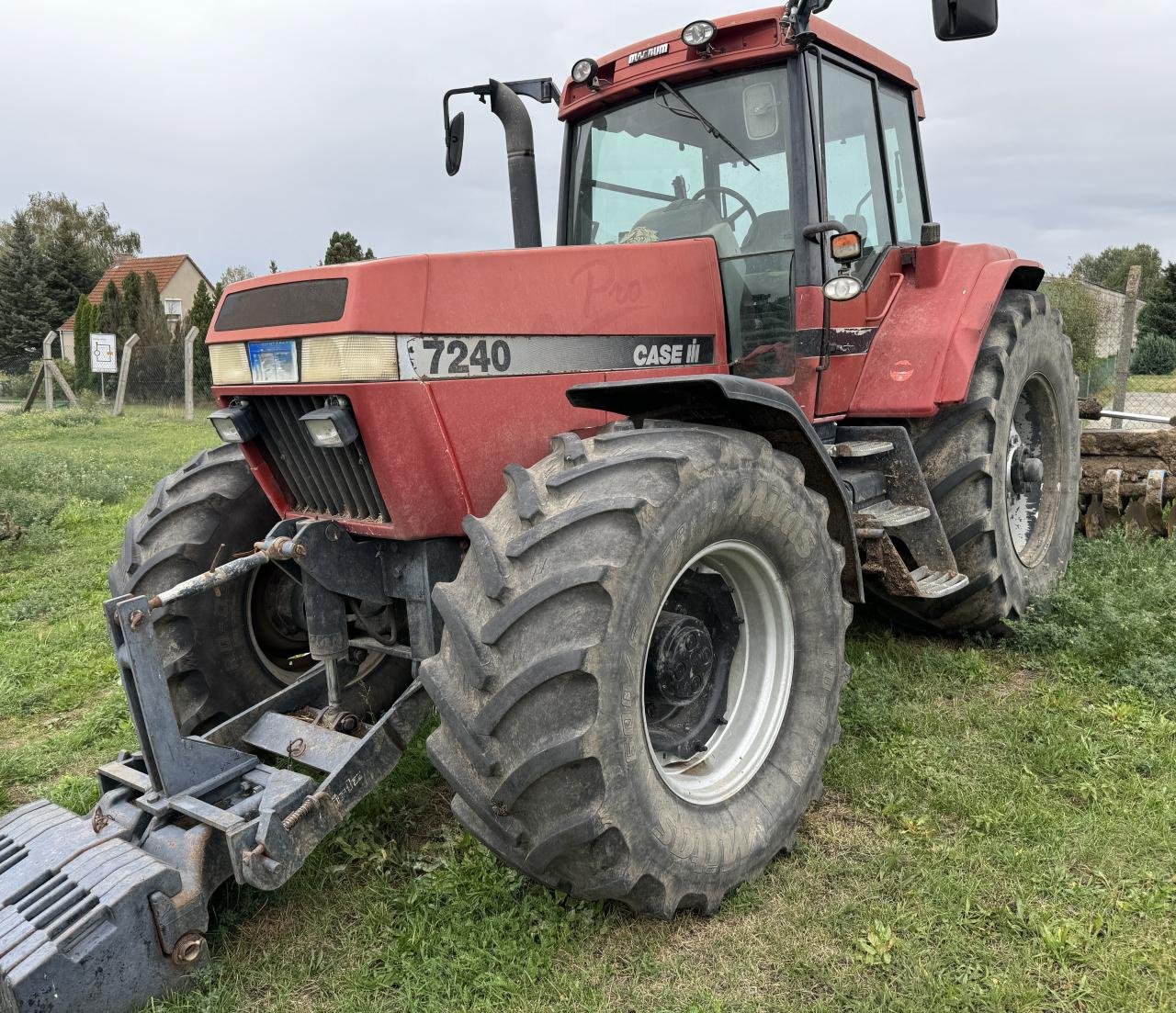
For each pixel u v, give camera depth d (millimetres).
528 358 2736
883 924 2311
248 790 2494
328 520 2672
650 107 3768
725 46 3475
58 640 4934
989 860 2582
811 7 3172
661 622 2557
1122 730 3268
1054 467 4691
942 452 3898
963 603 4000
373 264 2432
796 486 2693
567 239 4094
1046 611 4203
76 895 2148
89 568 6387
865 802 2924
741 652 2793
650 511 2242
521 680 2102
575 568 2162
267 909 2535
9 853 2393
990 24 2928
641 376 3053
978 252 4039
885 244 4078
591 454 2432
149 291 26984
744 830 2516
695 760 2627
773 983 2184
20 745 3809
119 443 14297
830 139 3670
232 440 2893
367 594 2715
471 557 2328
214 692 3109
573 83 3908
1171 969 2145
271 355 2617
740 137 3537
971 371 3678
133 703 2406
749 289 3533
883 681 3766
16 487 9391
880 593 3736
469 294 2592
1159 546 4879
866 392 3760
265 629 3283
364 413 2441
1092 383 19266
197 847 2291
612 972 2240
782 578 2727
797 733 2764
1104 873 2486
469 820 2299
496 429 2660
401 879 2660
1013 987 2096
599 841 2176
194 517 3090
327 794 2408
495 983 2182
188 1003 2158
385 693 3096
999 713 3438
